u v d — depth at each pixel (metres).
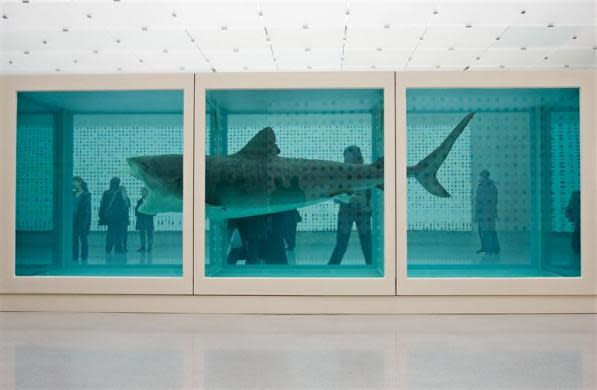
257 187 7.22
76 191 7.32
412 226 7.12
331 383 4.27
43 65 13.91
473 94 7.16
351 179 7.20
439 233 7.13
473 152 7.16
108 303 7.14
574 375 4.48
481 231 7.14
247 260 7.19
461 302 7.04
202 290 7.05
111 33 11.43
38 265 7.30
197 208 7.10
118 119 7.30
